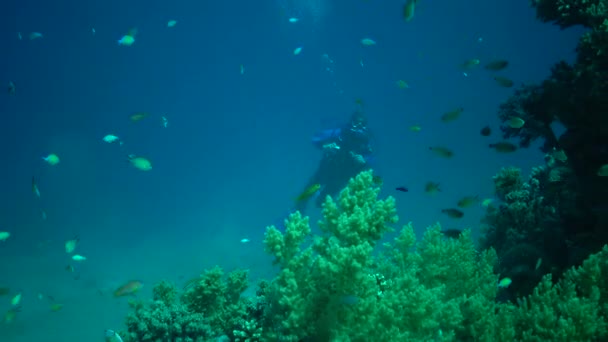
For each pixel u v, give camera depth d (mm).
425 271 5352
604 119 6320
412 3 5961
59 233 25219
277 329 4188
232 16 121875
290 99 137625
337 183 17734
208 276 5578
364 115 17812
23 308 13117
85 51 122125
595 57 6379
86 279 15961
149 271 16953
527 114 8586
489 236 10102
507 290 6793
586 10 6824
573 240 7195
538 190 10242
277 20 124312
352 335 3902
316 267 4254
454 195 27984
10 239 23953
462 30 125562
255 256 18422
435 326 3998
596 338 4055
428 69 123438
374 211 4332
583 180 6934
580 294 4734
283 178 47938
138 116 10172
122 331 5570
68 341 10891
